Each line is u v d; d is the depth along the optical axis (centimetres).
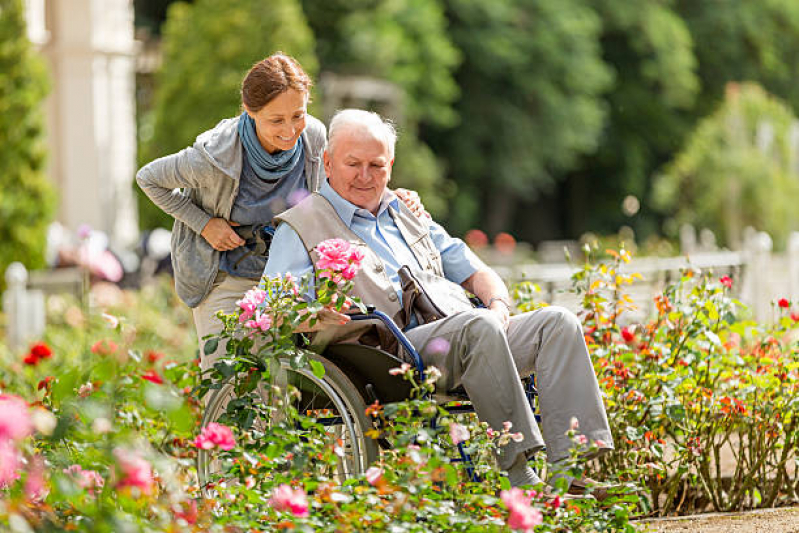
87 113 3550
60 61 3541
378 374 714
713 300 909
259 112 803
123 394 700
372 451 701
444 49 5356
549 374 709
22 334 1881
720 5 6669
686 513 859
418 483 604
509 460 688
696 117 6631
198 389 739
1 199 2392
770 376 892
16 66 2448
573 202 6769
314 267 758
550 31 5816
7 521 479
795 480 894
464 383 704
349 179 781
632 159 6525
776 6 6750
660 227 6681
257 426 743
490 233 6256
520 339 729
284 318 704
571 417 700
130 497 531
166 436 746
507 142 5872
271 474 678
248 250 837
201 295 846
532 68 5834
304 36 3856
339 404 704
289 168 841
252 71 809
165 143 3759
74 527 522
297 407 734
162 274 2616
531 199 6319
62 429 591
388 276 774
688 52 6366
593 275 945
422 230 815
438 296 769
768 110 4847
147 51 4784
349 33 5088
